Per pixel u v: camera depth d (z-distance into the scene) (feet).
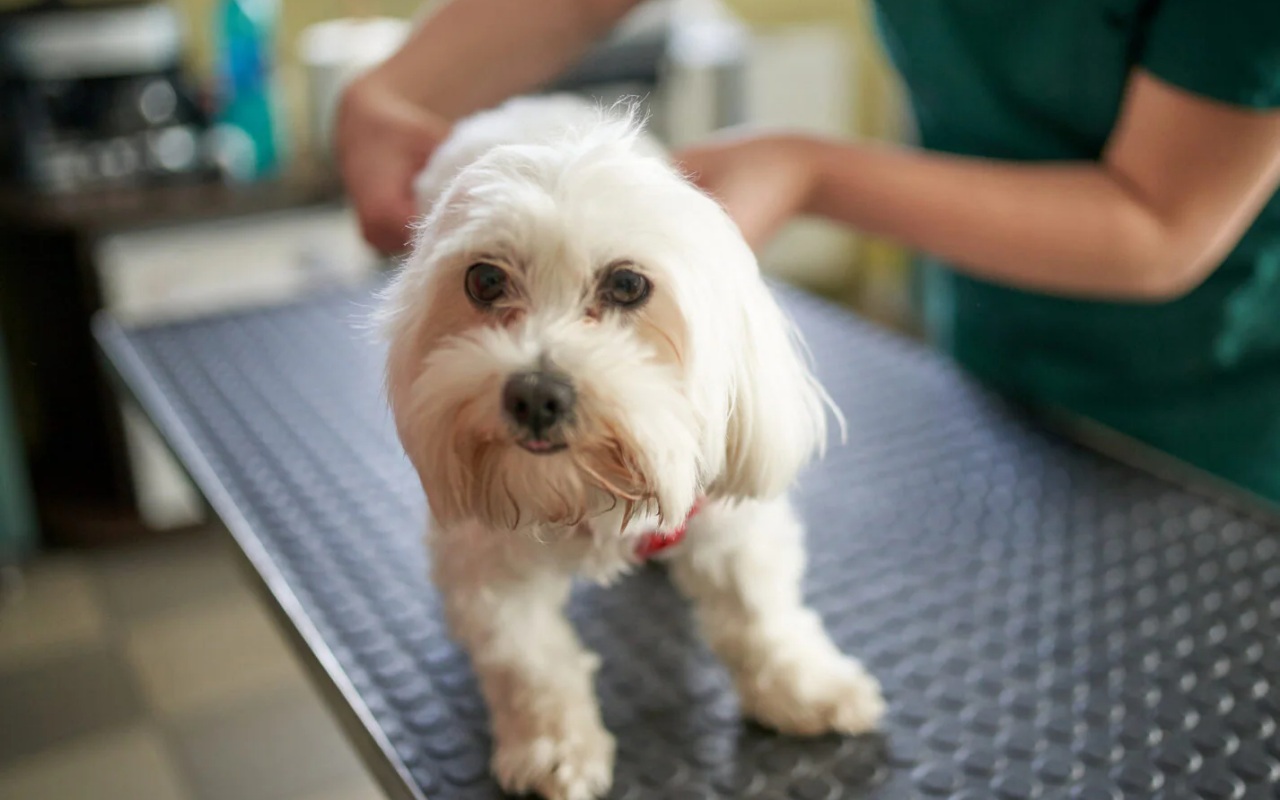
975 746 2.49
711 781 2.44
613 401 2.04
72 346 7.92
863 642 2.87
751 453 2.34
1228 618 2.91
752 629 2.65
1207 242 3.01
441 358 2.15
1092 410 4.19
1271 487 4.01
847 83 10.46
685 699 2.73
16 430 7.52
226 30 7.66
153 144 7.50
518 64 3.74
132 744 6.09
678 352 2.16
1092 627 2.90
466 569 2.54
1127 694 2.63
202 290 7.36
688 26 9.04
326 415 4.17
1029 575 3.14
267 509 3.52
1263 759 2.41
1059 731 2.52
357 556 3.27
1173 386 4.00
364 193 3.14
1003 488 3.62
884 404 4.22
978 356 4.49
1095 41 3.43
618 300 2.17
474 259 2.14
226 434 4.02
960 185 2.97
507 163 2.19
